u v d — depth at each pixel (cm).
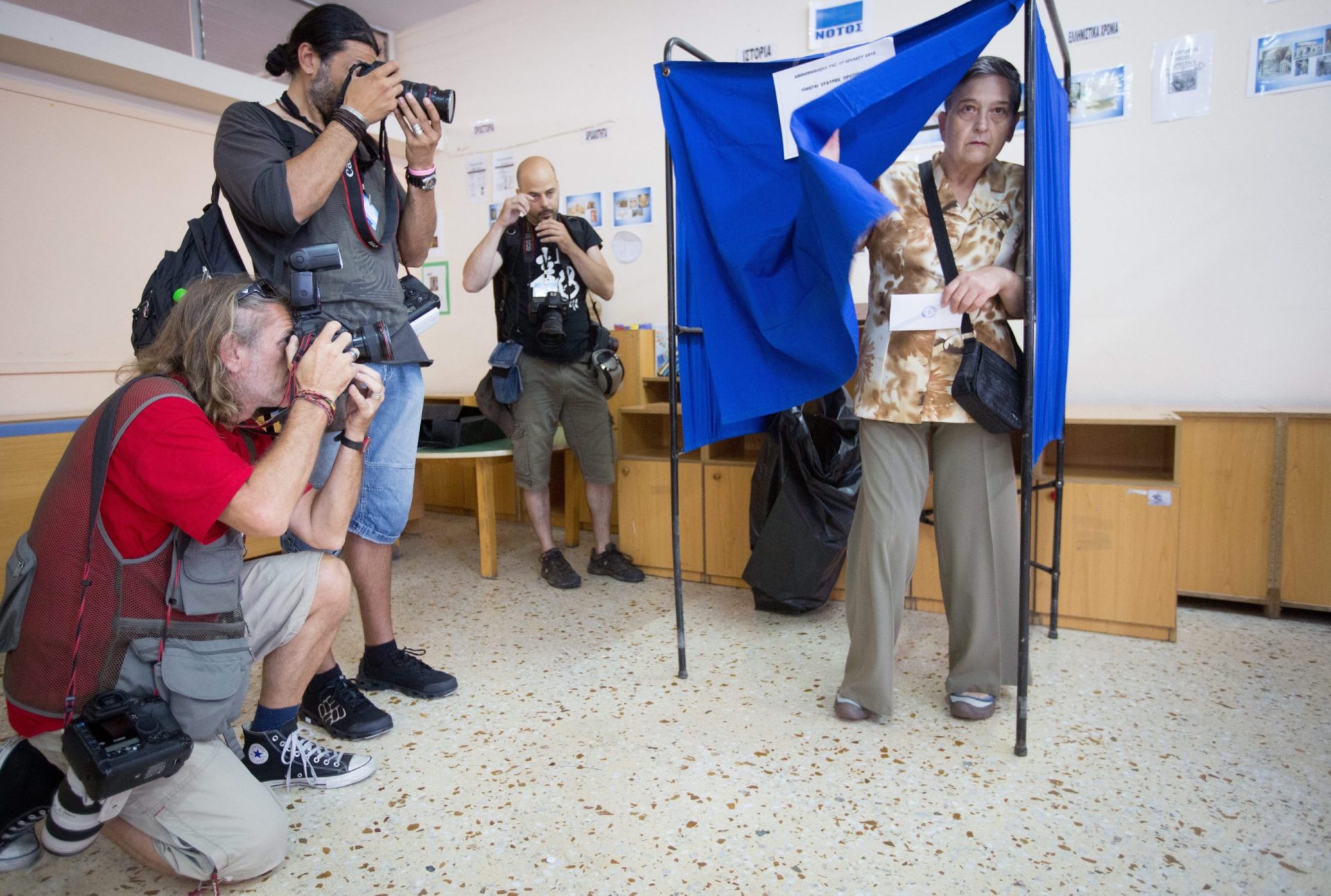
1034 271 144
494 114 382
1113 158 258
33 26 270
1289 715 168
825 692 187
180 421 106
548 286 275
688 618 242
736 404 181
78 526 104
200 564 112
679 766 154
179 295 136
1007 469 165
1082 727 165
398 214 175
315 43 157
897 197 162
